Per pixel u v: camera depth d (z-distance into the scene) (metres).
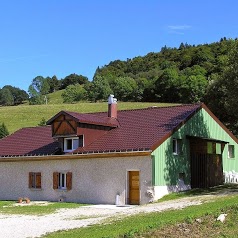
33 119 93.19
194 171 30.41
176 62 150.25
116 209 24.47
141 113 33.41
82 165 29.88
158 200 26.19
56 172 31.34
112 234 13.75
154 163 26.58
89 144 30.34
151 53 177.00
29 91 154.00
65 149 31.69
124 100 128.12
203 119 32.59
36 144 35.22
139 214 19.81
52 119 31.22
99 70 178.62
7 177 34.44
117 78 138.25
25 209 26.30
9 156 34.16
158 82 116.12
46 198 31.75
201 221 15.16
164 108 33.28
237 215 15.88
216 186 31.45
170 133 28.14
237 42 30.47
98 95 137.25
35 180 32.78
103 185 28.59
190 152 30.36
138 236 13.48
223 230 14.17
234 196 23.62
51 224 18.98
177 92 109.31
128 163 27.58
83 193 29.56
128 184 27.56
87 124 30.44
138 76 149.25
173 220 15.25
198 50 144.75
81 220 19.86
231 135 36.28
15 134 39.84
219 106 56.75
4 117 96.44
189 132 30.52
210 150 32.25
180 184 28.88
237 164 36.69
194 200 23.80
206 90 61.97
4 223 19.91
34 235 15.92
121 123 32.53
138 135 29.06
